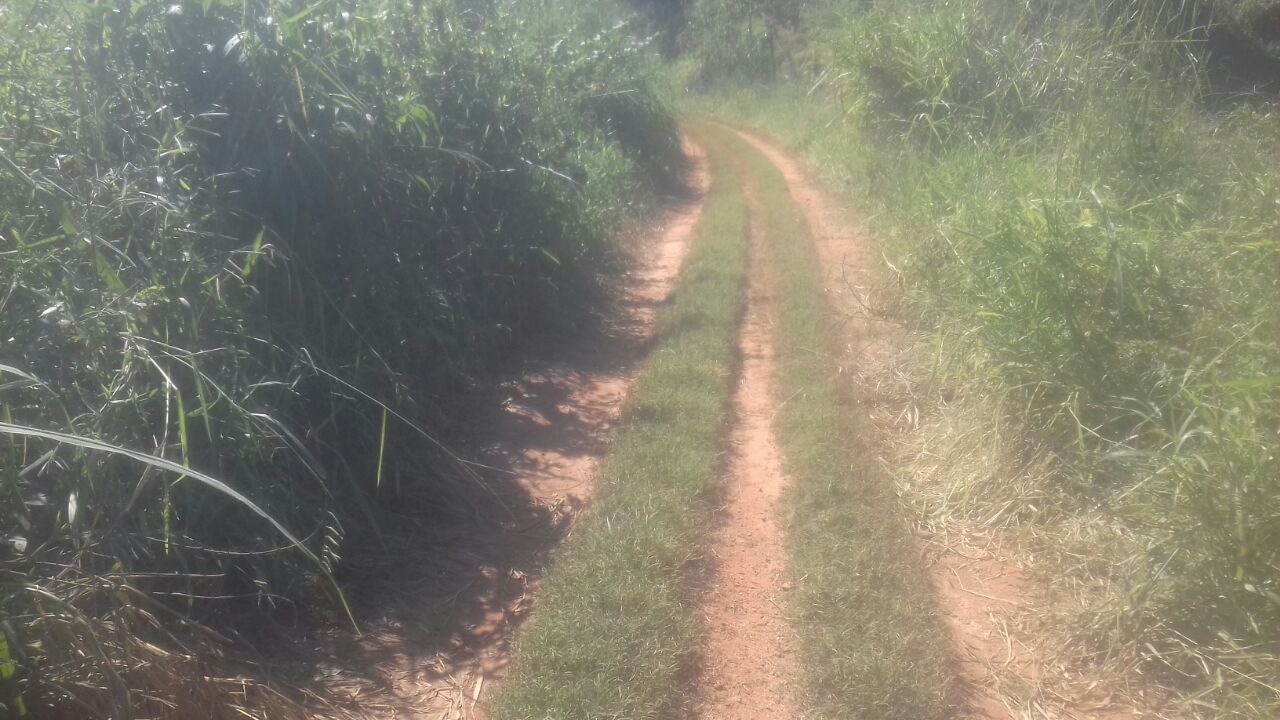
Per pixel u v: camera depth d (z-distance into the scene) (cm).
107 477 338
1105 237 481
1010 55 945
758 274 896
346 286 520
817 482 478
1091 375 447
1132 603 364
